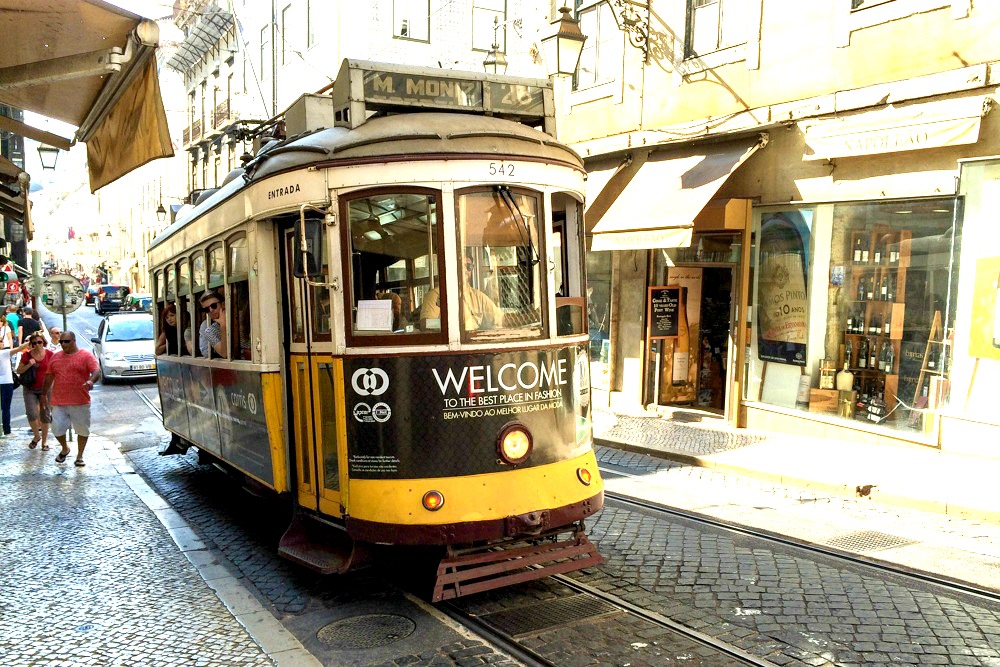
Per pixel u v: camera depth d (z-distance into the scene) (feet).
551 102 20.04
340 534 17.78
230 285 21.95
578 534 17.60
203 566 20.03
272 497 21.48
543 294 17.44
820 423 34.24
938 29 29.55
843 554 19.94
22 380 37.24
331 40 71.56
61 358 33.32
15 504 26.63
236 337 21.98
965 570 18.89
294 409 19.03
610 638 15.23
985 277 28.55
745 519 23.45
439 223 16.46
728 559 19.74
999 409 28.37
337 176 16.79
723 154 37.52
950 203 29.53
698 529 22.39
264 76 89.56
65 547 21.65
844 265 33.42
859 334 33.04
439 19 71.10
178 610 16.93
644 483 28.30
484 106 18.97
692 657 14.37
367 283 16.76
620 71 44.04
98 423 47.06
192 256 26.61
